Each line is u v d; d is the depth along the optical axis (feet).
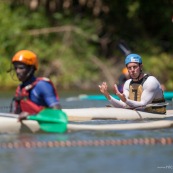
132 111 116.67
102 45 262.67
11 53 248.32
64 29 257.75
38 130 92.38
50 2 262.88
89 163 70.69
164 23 274.36
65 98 183.93
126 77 161.99
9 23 253.44
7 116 94.02
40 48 251.39
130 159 73.10
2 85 238.07
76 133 92.02
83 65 251.60
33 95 92.48
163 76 257.14
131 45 267.80
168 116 119.55
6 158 73.67
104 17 270.05
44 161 71.82
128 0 265.95
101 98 178.09
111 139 86.58
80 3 264.52
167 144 83.05
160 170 67.51
